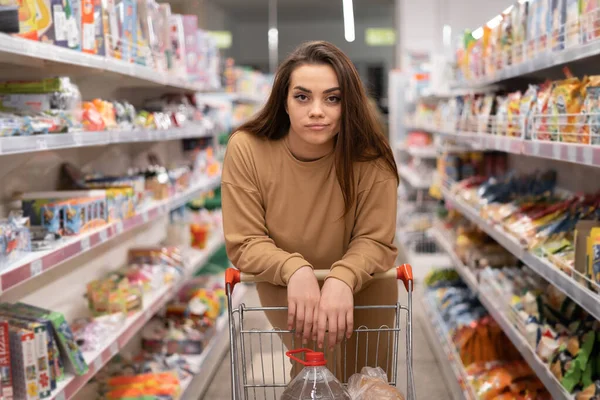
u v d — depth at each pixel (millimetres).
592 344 2076
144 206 3357
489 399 2764
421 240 6535
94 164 3635
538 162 3861
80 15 2414
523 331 2602
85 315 3131
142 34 3344
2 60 2383
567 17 2354
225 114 6051
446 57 5914
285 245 1926
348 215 1912
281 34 14156
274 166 1858
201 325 3787
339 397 1502
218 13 12883
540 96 2629
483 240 4141
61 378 2098
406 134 8922
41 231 2293
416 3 9953
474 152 4695
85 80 3461
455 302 4016
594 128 1996
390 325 2027
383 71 14141
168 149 4918
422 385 3619
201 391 3479
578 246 2080
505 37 3213
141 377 3020
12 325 1974
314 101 1702
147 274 3352
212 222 5391
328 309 1615
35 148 1955
